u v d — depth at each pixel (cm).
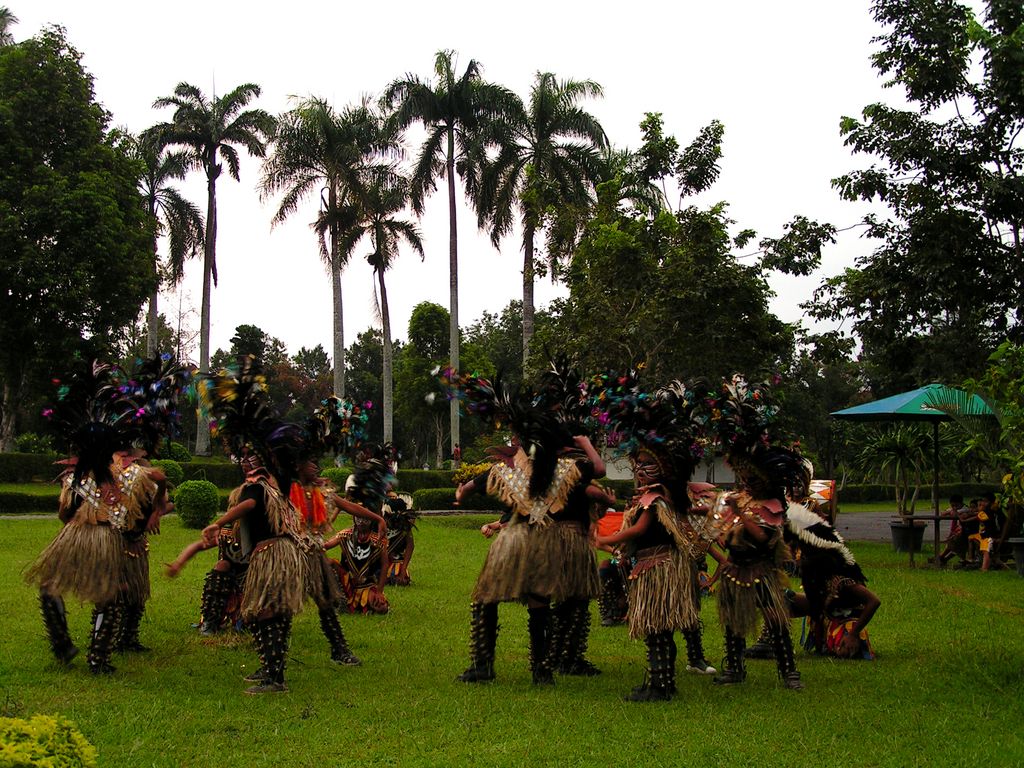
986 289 1565
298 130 3444
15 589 934
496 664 682
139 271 2909
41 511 2386
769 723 527
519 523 615
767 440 637
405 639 768
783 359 2125
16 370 2906
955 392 1392
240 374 606
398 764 449
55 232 2697
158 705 536
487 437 2636
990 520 1384
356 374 6222
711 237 1900
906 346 1722
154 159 3647
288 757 456
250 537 596
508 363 5197
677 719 533
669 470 590
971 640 788
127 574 625
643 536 592
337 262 3475
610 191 2088
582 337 1906
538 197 2459
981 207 1559
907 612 934
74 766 330
